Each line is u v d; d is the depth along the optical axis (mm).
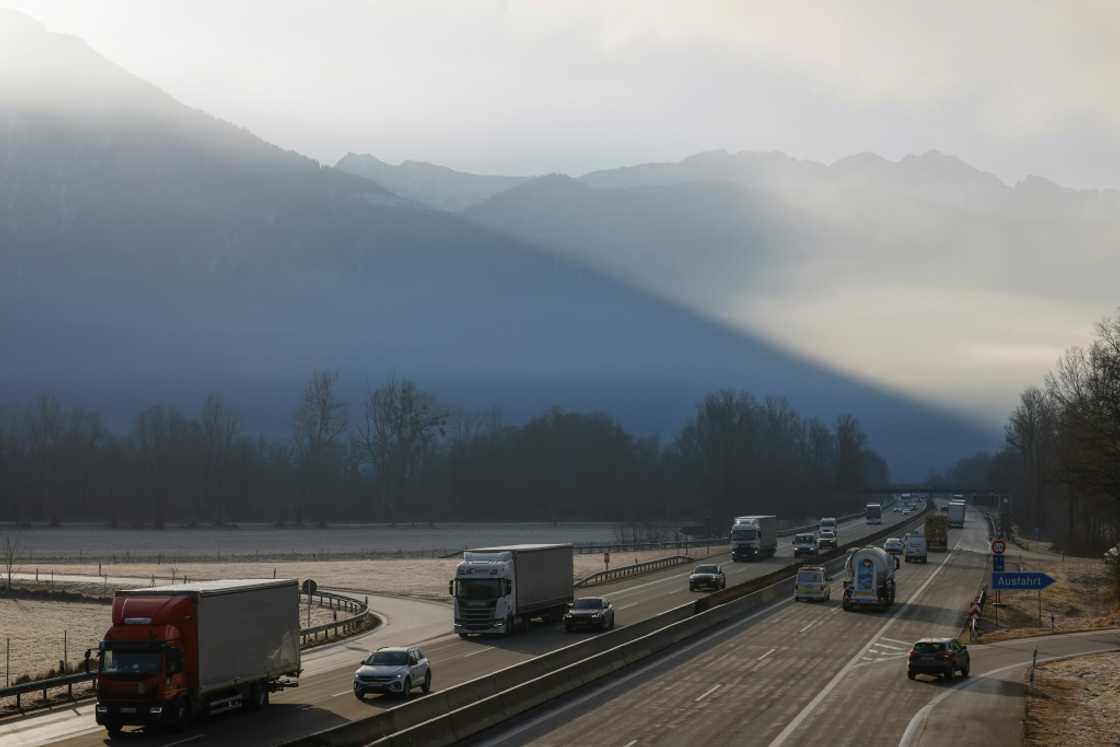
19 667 57906
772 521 129500
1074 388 129375
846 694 43344
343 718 39031
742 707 40438
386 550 168375
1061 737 36406
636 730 36312
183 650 36906
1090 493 83688
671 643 57875
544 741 34719
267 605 41500
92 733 37219
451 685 45844
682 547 151125
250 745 34344
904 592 87500
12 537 196125
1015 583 57344
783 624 66938
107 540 191000
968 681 47406
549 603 68375
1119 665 52875
